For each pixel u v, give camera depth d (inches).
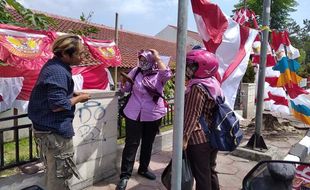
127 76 169.8
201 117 122.3
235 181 183.5
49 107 109.2
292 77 280.8
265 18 216.4
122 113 170.9
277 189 87.6
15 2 200.7
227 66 183.9
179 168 85.2
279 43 270.2
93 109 159.5
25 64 161.5
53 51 112.5
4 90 204.8
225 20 178.5
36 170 143.0
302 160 213.6
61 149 113.4
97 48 241.4
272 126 313.6
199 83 119.3
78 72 238.4
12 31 158.6
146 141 174.2
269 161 94.7
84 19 402.0
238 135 121.8
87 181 160.6
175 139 84.2
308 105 278.7
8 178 134.9
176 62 81.7
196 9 171.5
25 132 280.1
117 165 183.8
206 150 121.6
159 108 168.6
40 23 206.1
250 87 393.7
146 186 167.3
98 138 164.2
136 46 843.4
